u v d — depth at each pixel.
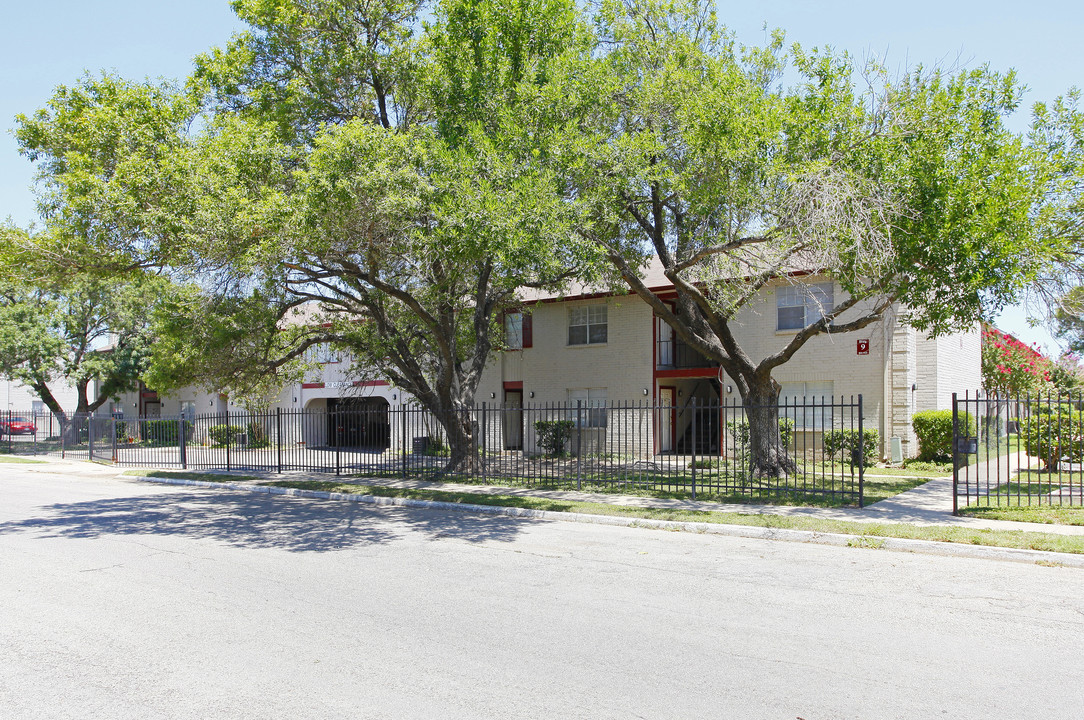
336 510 13.35
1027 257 10.48
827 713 4.26
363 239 12.23
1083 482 12.17
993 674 4.90
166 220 11.14
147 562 8.59
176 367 17.80
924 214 10.88
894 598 6.89
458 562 8.59
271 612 6.38
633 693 4.55
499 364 26.41
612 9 14.55
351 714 4.23
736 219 13.50
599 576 7.82
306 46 15.34
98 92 13.06
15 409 43.31
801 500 12.64
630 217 15.09
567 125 12.32
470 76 13.34
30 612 6.39
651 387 23.17
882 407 19.08
